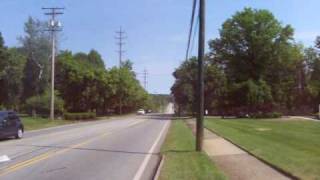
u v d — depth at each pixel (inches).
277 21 3818.9
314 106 4404.5
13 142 1200.2
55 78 4097.0
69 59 4062.5
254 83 3688.5
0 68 3206.2
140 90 6811.0
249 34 3784.5
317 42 4296.3
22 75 3727.9
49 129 1889.8
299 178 576.4
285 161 740.0
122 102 5403.5
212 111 4375.0
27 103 3390.7
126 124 2436.0
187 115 4788.4
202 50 886.4
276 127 1958.7
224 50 3905.0
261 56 3782.0
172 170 649.6
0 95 3486.7
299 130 1708.9
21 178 609.3
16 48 4052.7
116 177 623.5
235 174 631.8
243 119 3083.2
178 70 4613.7
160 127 2086.6
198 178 580.1
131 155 892.6
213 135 1456.7
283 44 3814.0
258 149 950.4
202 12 874.1
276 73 3858.3
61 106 3388.3
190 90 4468.5
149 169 700.0
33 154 895.1
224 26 3905.0
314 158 780.0
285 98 3890.3
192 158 789.2
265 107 3722.9
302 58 4414.4
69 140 1257.4
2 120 1261.1
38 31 4274.1
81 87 4040.4
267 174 628.4
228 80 3865.7
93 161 792.9
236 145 1071.0
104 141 1229.1
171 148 978.7
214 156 863.1
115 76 4761.3
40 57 4192.9
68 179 604.7
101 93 4156.0
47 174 644.7
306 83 4493.1
